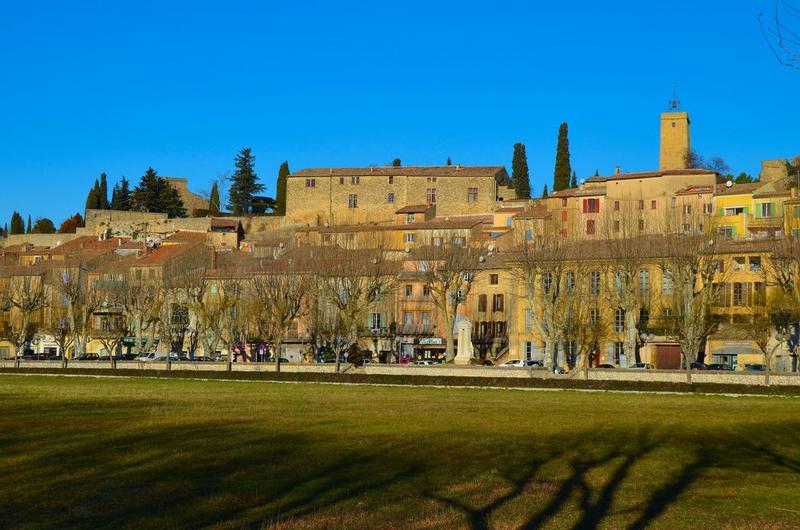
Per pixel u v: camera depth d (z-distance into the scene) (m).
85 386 102.56
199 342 163.00
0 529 31.38
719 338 124.81
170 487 38.25
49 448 48.50
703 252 121.12
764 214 156.12
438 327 149.50
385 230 180.38
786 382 96.94
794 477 42.22
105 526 31.80
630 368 112.69
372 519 33.06
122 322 155.75
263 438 52.91
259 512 34.00
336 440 52.31
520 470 43.00
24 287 161.62
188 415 66.06
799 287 111.94
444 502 35.97
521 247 135.50
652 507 35.62
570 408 74.62
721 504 36.31
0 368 132.00
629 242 127.62
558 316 118.44
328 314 145.25
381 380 108.06
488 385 102.44
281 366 122.94
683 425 61.78
